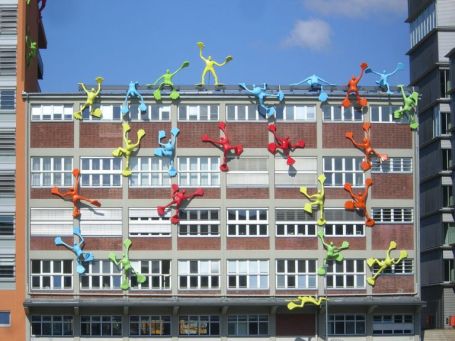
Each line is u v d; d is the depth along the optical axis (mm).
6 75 92812
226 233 91875
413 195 93562
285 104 93438
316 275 92000
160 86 92688
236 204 92125
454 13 117125
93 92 92438
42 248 91250
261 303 90500
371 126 93812
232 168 92500
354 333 92438
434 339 98875
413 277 92938
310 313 92312
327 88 94250
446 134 115438
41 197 91812
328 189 92812
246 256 91688
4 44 93188
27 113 92438
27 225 91312
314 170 93000
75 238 91250
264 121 93062
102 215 91750
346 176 93250
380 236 92875
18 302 90688
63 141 92312
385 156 93312
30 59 98438
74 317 91000
